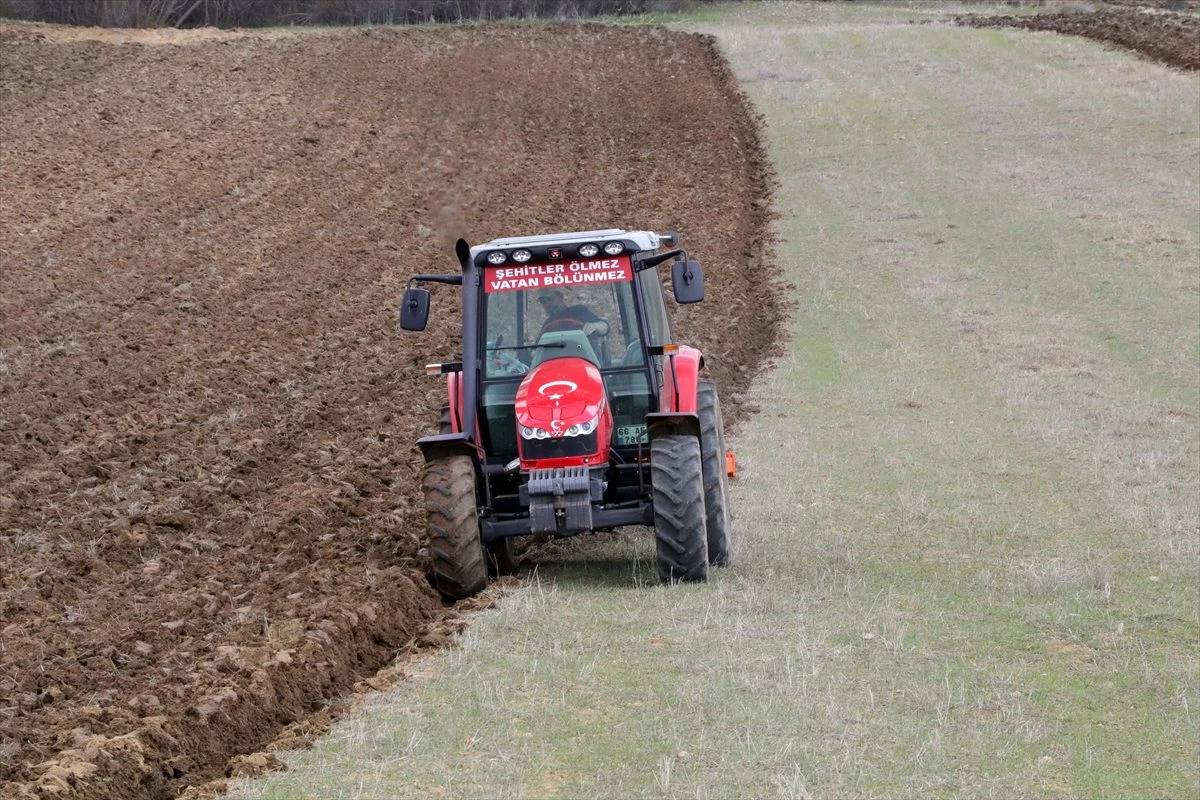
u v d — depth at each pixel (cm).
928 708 2617
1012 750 2422
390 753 2486
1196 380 6269
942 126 13062
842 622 3162
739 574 3612
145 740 2553
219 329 7281
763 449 5212
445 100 14250
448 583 3516
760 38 17762
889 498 4494
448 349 7162
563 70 15950
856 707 2623
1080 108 13362
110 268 8419
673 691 2725
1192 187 10450
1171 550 3772
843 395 6144
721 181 11544
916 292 8200
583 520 3503
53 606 3603
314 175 11238
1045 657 2927
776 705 2636
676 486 3484
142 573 3844
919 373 6531
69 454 5103
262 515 4416
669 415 3522
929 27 18275
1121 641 3022
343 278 8506
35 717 2792
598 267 3722
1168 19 17688
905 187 11025
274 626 3244
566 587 3569
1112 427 5459
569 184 11338
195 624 3362
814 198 10881
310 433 5575
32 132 12119
